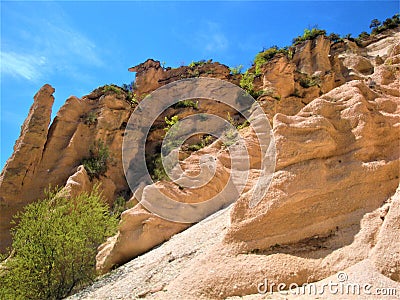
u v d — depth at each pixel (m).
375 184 5.34
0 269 9.27
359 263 4.48
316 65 25.75
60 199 11.12
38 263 9.02
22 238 9.39
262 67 22.11
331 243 4.99
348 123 6.14
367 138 5.81
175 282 5.43
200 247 7.21
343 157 5.80
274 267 4.88
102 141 20.86
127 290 6.45
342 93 6.77
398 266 4.15
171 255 7.65
